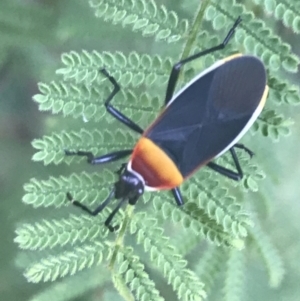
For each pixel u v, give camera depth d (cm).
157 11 7
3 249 10
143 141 7
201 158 7
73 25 9
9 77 10
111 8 7
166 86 7
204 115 7
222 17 7
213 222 7
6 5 9
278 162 8
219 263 8
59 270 7
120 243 7
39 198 7
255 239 8
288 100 7
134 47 9
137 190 7
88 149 7
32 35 9
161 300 7
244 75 7
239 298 8
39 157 7
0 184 10
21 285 10
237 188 8
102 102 7
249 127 7
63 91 7
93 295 9
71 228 7
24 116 10
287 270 9
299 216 9
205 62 7
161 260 7
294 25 7
